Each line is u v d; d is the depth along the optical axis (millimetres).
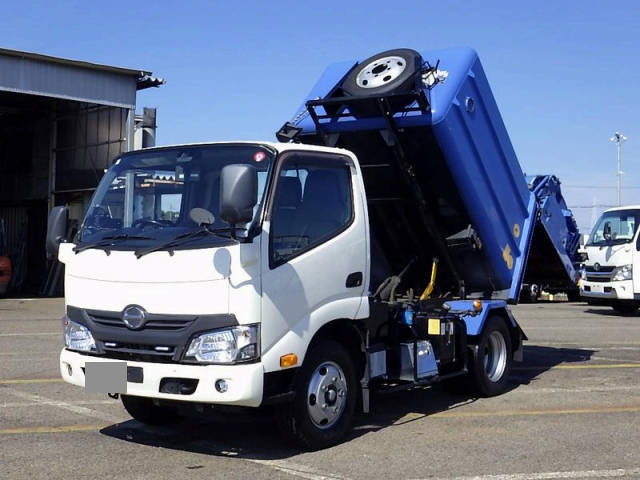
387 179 8609
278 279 5941
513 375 10523
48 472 5785
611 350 13078
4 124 31188
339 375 6648
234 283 5695
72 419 7594
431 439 6879
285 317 5980
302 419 6262
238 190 5523
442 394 9133
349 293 6703
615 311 21562
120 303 6031
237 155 6289
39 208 29375
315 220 6441
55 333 14734
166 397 5793
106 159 25766
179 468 5918
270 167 6117
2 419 7559
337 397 6617
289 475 5738
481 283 9438
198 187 6301
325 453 6371
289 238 6145
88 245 6371
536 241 11164
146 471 5832
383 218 8922
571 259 12430
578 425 7477
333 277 6492
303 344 6121
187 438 6898
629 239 19391
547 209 10797
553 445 6684
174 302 5805
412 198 8602
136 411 7195
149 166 6609
